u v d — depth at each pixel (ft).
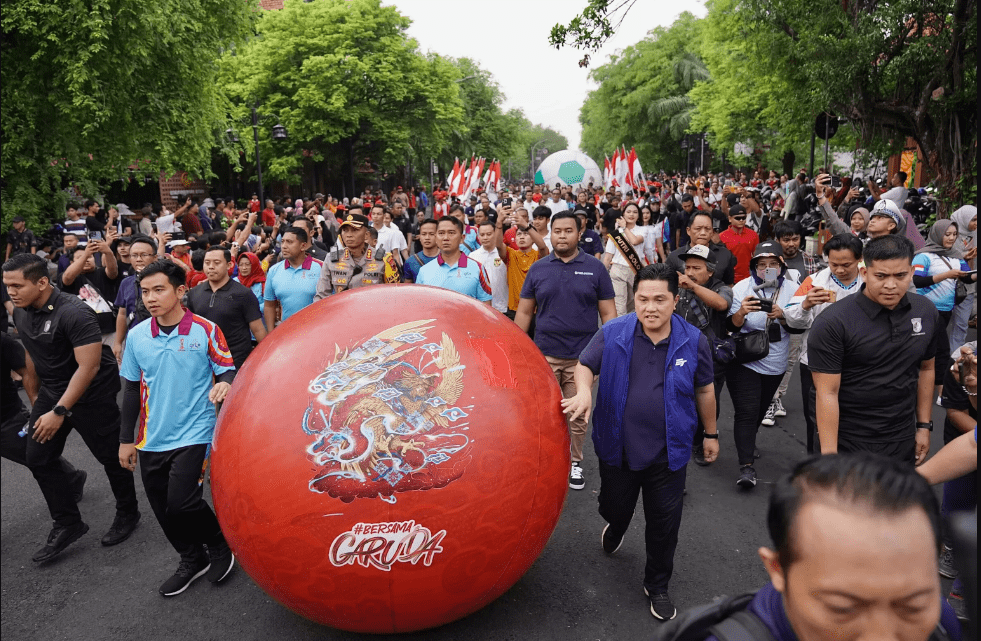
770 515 3.61
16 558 13.91
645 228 28.50
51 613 11.91
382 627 9.47
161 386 11.76
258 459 8.82
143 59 38.83
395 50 102.22
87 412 13.80
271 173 99.86
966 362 10.50
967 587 5.01
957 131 37.47
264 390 9.31
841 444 11.25
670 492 10.86
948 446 7.62
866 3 38.50
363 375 9.06
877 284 10.22
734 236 23.21
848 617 3.28
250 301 17.66
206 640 11.01
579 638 10.74
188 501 11.82
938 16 36.19
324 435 8.66
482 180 79.25
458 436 8.84
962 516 5.20
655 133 156.87
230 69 58.18
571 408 10.42
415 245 45.88
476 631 10.87
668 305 10.34
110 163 44.62
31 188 40.81
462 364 9.45
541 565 12.94
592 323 16.40
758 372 15.85
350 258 18.97
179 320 11.84
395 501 8.50
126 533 14.61
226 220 51.44
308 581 8.79
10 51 37.91
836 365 10.72
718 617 4.04
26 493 17.30
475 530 8.87
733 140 100.99
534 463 9.46
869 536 3.15
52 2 35.76
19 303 13.06
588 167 112.78
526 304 16.94
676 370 10.62
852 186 44.83
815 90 41.19
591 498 15.97
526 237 22.39
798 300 13.84
